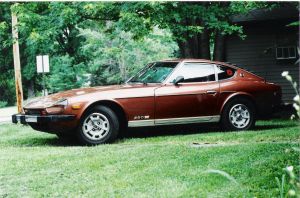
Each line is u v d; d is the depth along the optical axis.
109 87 8.74
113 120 8.28
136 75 9.56
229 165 5.65
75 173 5.72
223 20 12.82
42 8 12.84
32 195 4.81
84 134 8.15
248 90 9.56
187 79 9.11
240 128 9.52
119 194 4.68
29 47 35.34
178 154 6.60
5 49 41.84
